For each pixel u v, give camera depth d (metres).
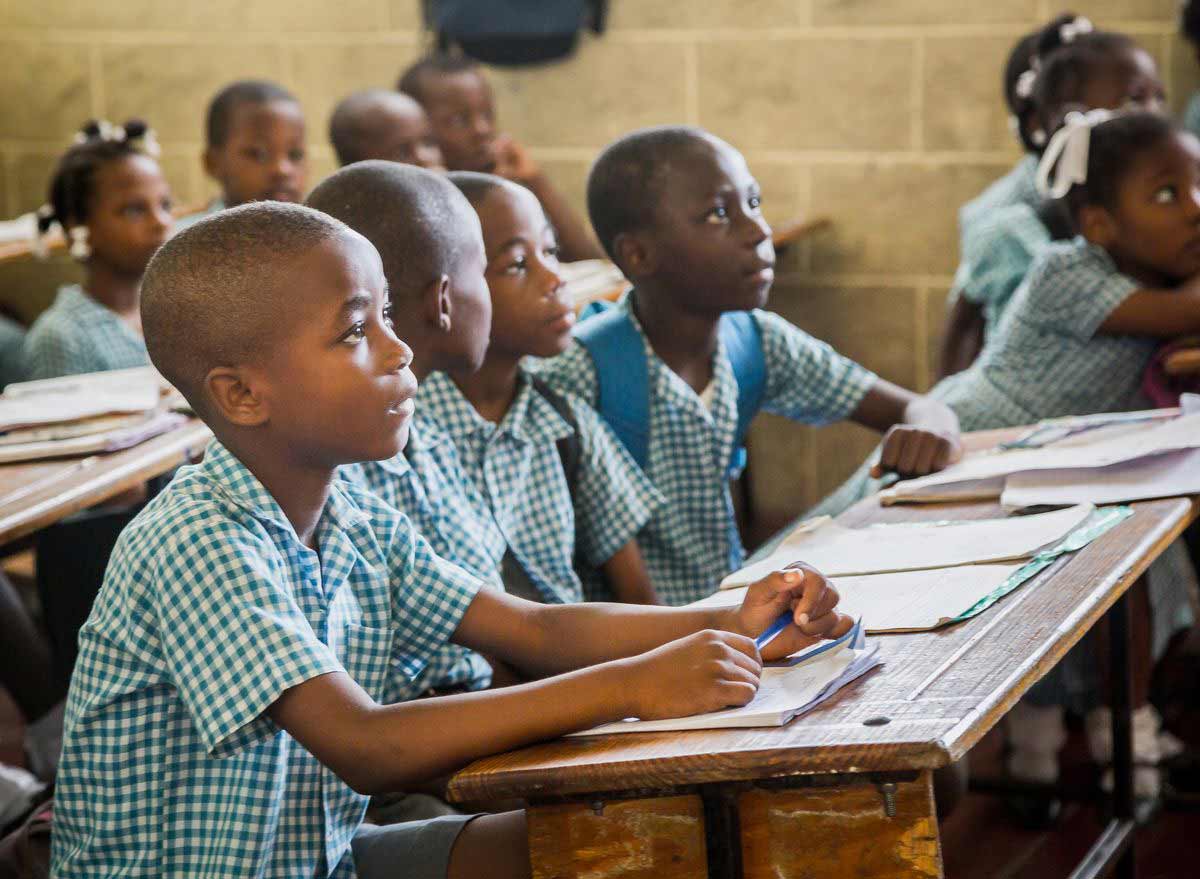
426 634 1.58
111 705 1.39
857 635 1.37
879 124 4.46
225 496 1.39
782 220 4.61
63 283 5.23
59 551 2.41
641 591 2.23
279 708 1.31
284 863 1.46
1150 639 2.59
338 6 4.80
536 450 2.08
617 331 2.41
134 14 5.00
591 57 4.64
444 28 4.69
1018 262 3.53
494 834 1.49
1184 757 2.78
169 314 1.37
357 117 3.83
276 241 1.35
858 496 2.61
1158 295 2.71
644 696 1.26
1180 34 4.10
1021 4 4.27
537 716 1.26
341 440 1.38
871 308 4.59
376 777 1.29
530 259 2.08
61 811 1.44
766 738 1.17
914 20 4.36
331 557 1.47
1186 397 2.20
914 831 1.15
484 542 1.91
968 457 2.16
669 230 2.33
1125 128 2.74
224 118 4.09
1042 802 2.64
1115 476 1.90
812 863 1.17
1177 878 2.45
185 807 1.41
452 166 4.21
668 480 2.42
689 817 1.20
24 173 5.23
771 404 2.64
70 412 2.44
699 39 4.54
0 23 5.12
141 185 3.75
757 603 1.39
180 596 1.33
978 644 1.35
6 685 2.86
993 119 4.36
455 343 1.93
